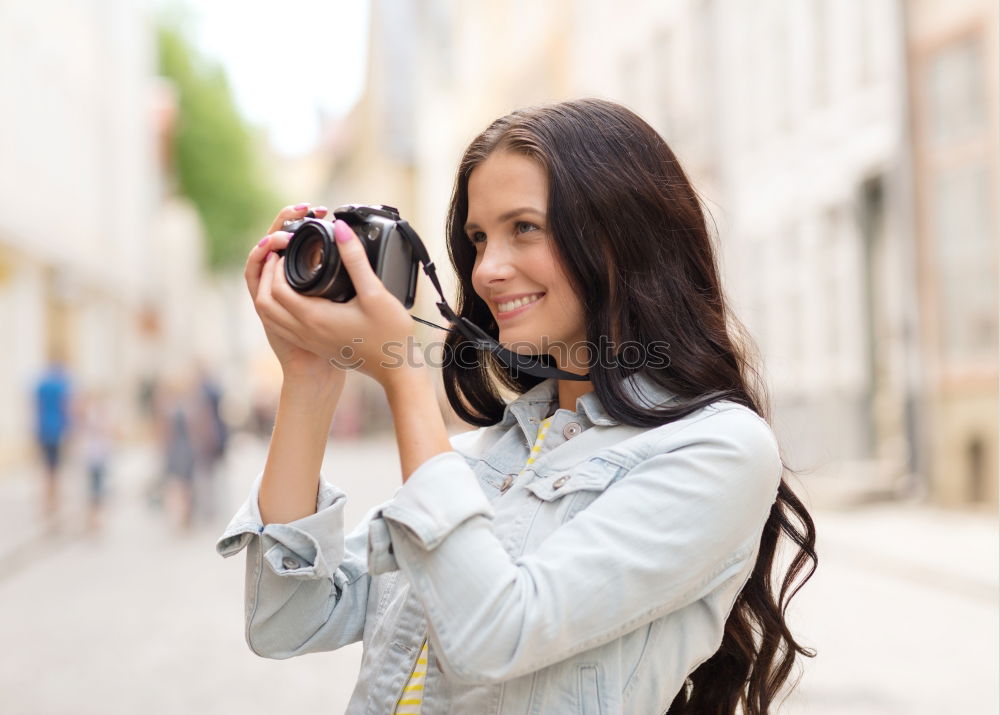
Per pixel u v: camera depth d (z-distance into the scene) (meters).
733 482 1.17
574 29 19.00
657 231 1.27
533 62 21.28
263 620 1.33
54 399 11.09
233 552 1.33
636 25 16.39
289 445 1.29
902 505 9.77
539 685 1.18
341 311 1.13
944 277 9.57
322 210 1.24
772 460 1.21
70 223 20.97
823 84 11.78
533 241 1.26
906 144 9.95
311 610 1.36
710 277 1.34
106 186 25.33
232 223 40.72
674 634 1.22
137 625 5.88
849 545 7.74
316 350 1.17
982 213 9.13
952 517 9.02
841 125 11.38
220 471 11.68
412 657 1.28
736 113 13.75
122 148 27.81
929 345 9.73
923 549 7.42
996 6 8.81
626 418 1.24
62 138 20.45
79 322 22.92
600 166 1.24
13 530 10.22
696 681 1.46
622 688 1.19
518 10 22.33
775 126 12.89
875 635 5.11
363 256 1.12
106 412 10.55
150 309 32.97
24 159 17.23
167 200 38.75
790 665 1.47
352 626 1.42
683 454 1.17
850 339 11.38
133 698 4.36
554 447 1.33
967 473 9.34
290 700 4.30
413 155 39.00
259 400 34.12
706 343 1.29
